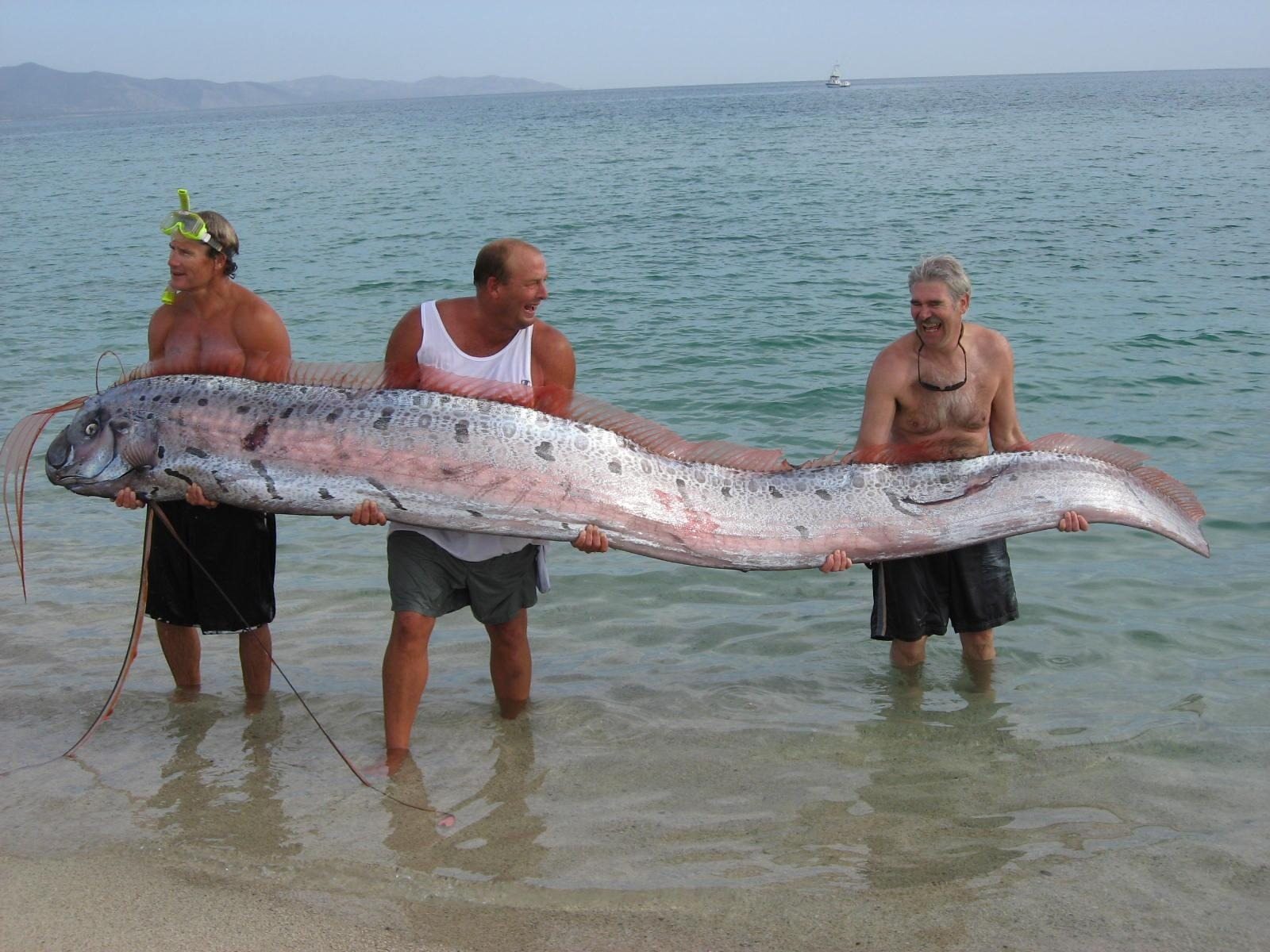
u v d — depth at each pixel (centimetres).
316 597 614
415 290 1688
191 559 466
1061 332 1252
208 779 431
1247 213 2288
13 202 3878
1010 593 507
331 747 456
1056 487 470
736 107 14975
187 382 440
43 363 1227
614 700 497
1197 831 384
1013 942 326
